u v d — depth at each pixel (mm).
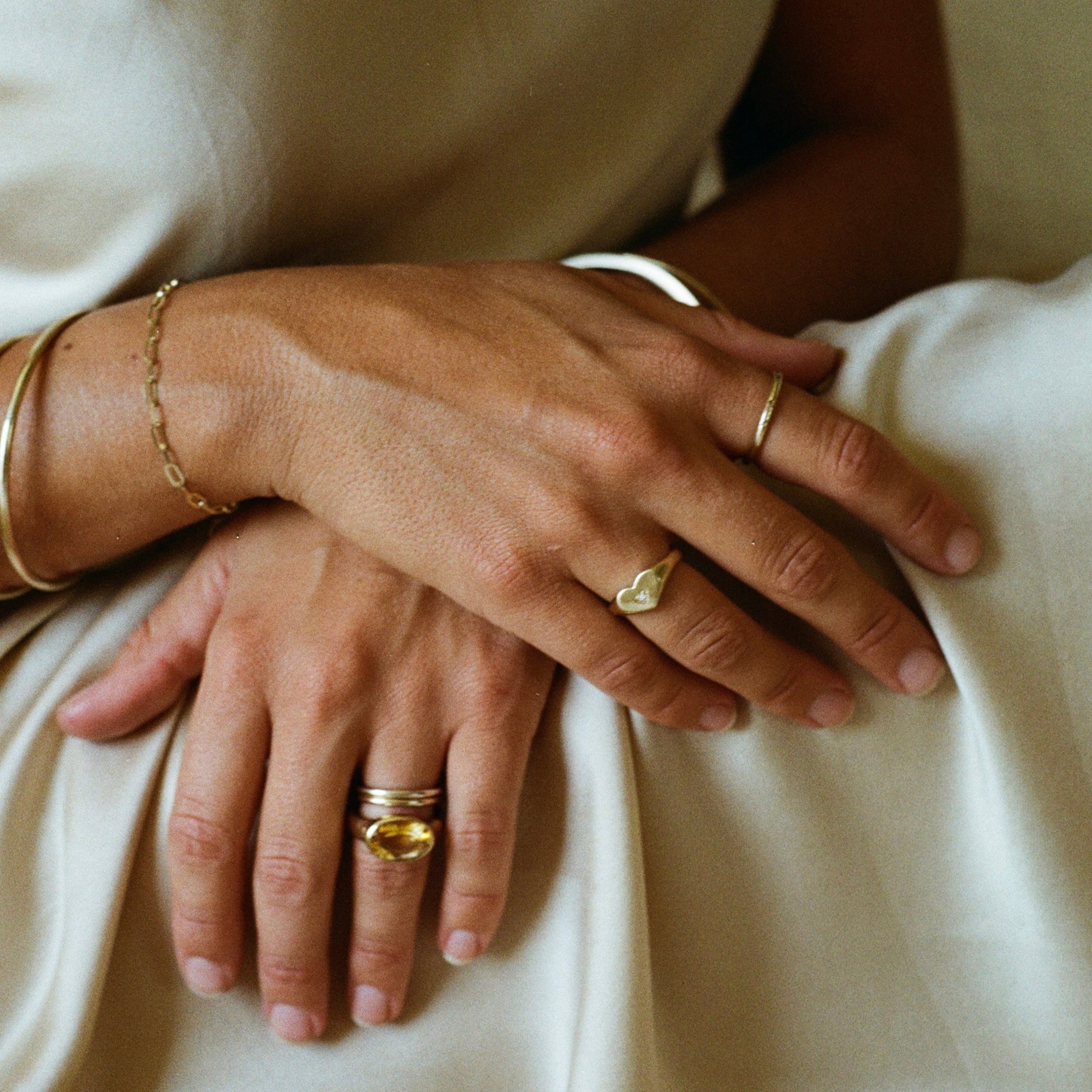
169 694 675
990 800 639
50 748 675
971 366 704
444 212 811
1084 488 654
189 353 654
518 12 745
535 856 651
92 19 629
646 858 645
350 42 675
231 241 725
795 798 648
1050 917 634
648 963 611
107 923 618
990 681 632
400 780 622
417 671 635
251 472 658
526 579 610
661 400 628
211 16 637
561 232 889
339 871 644
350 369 638
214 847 613
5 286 730
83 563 699
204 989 622
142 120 656
